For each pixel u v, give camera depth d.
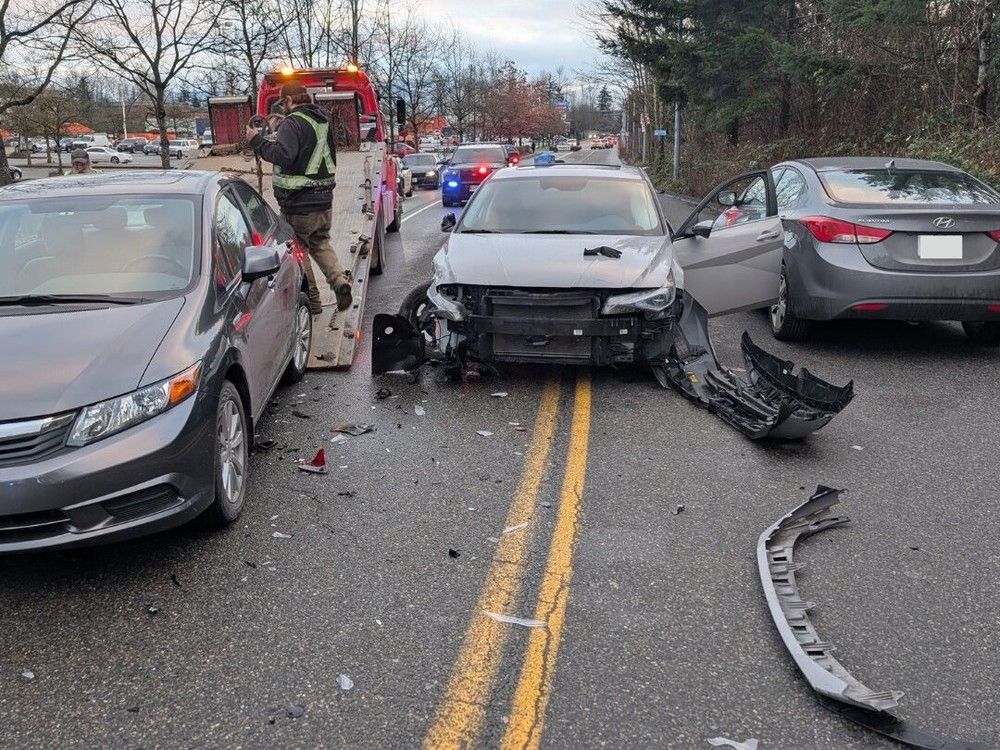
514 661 3.08
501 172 8.07
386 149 14.62
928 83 17.84
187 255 4.62
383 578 3.67
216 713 2.83
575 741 2.68
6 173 20.67
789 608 3.37
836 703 2.81
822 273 6.98
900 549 3.92
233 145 13.57
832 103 22.33
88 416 3.44
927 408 5.93
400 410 5.89
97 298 4.24
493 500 4.44
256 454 5.09
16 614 3.45
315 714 2.81
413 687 2.95
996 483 4.65
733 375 6.24
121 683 2.99
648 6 27.94
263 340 5.12
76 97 40.22
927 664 3.07
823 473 4.80
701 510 4.32
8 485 3.29
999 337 7.55
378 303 9.93
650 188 7.67
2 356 3.66
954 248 6.70
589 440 5.30
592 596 3.51
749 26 24.47
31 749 2.68
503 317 5.98
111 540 3.48
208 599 3.52
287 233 6.74
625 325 5.92
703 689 2.92
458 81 63.50
